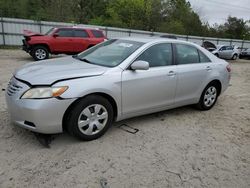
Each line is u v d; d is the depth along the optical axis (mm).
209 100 5801
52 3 30953
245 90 8594
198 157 3771
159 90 4617
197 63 5375
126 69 4184
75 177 3098
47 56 13273
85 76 3777
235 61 23609
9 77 8328
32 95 3457
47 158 3432
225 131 4785
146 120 4973
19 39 21438
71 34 13578
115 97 4035
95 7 43500
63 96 3527
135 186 3029
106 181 3068
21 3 31641
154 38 5008
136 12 41844
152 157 3656
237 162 3738
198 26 46219
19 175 3062
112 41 5078
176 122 5000
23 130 4133
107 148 3791
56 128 3621
